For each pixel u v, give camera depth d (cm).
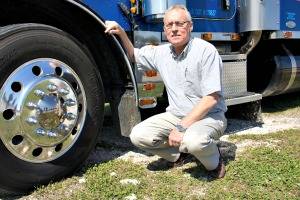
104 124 511
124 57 350
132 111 356
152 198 301
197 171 350
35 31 299
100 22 335
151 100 395
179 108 347
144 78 389
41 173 307
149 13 407
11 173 292
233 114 552
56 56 309
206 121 335
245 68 504
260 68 597
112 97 366
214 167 336
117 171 349
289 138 452
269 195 305
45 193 304
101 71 366
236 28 535
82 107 327
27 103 293
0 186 293
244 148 414
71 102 316
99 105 340
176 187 320
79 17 337
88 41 355
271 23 539
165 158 360
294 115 584
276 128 505
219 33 513
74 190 310
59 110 309
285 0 566
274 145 426
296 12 585
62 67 313
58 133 309
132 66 360
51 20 339
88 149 336
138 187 315
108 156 393
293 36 581
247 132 483
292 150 407
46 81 302
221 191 311
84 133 330
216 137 340
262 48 592
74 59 320
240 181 329
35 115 296
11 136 288
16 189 300
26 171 298
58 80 309
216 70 326
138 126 349
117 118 367
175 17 326
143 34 423
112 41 346
